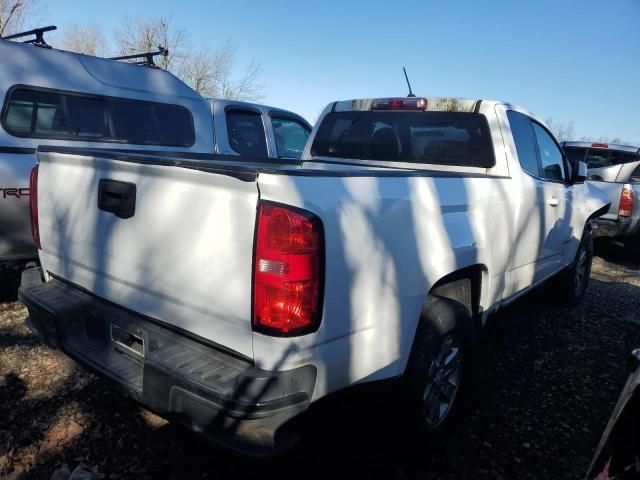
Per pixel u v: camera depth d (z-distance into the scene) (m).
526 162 3.92
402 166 3.97
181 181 2.09
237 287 1.95
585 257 5.62
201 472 2.57
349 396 2.26
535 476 2.70
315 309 1.96
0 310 4.49
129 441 2.77
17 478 2.47
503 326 4.86
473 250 2.85
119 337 2.46
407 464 2.76
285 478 2.57
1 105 4.55
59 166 2.76
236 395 1.86
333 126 4.42
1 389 3.20
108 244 2.44
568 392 3.60
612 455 1.77
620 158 8.50
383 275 2.24
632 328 5.01
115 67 5.53
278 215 1.87
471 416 3.23
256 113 6.97
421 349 2.56
